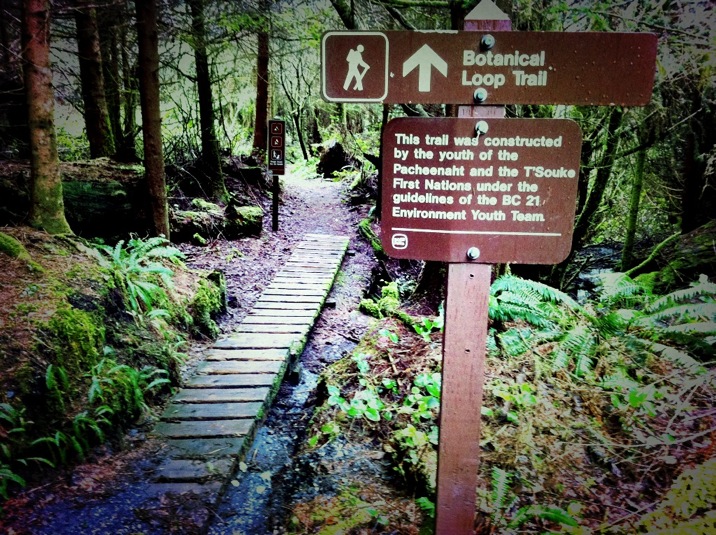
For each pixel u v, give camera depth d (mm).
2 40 7105
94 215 7234
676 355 3303
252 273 8469
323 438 3838
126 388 4043
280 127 10586
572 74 1843
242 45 8281
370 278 9242
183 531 2941
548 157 1856
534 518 2625
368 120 16438
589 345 3629
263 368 5184
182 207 9539
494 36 1830
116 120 10617
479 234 1924
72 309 4176
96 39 8844
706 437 2918
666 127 5516
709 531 2348
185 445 3818
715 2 4211
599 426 3150
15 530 2818
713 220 6438
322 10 6418
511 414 3287
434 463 3145
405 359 4375
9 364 3445
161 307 5508
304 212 12898
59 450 3359
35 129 5305
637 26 4492
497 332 4148
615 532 2467
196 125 11438
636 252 8844
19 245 4684
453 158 1881
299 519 3033
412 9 5863
